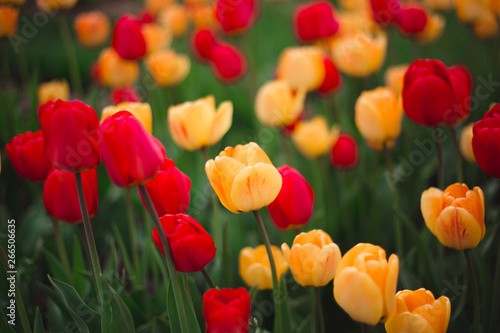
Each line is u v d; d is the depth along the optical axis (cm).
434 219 114
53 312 125
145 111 125
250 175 107
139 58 176
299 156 191
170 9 275
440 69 121
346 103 210
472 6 190
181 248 107
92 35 256
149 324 122
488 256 129
